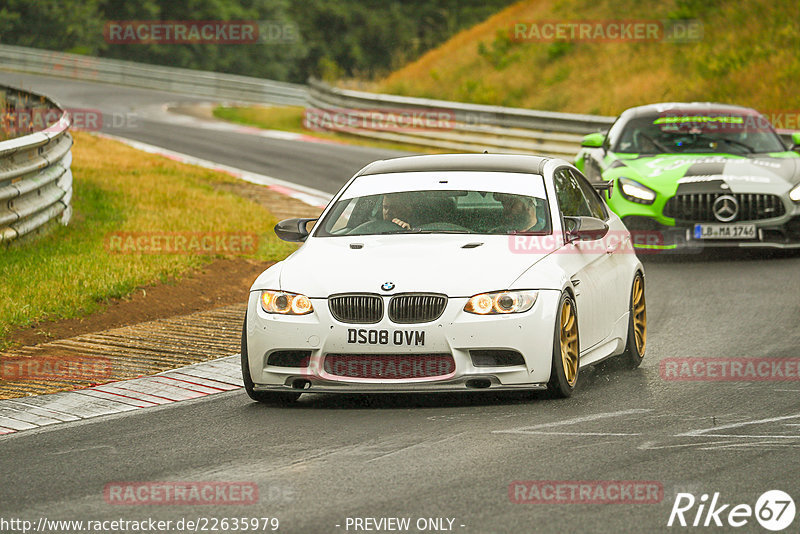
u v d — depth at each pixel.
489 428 24.09
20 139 45.06
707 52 113.62
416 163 32.00
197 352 33.44
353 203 30.28
